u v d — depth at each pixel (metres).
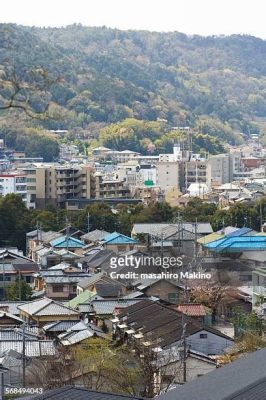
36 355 46.47
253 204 116.75
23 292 72.06
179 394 22.30
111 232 105.19
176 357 42.06
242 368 22.91
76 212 111.94
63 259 88.56
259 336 47.06
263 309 55.94
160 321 50.75
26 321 59.53
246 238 79.25
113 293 66.69
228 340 47.62
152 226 100.12
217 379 22.53
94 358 40.78
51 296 73.19
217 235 91.62
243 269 70.81
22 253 95.88
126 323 53.03
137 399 22.44
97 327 56.34
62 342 48.59
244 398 19.89
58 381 38.53
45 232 103.56
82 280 73.38
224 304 63.22
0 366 43.53
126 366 40.03
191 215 112.06
